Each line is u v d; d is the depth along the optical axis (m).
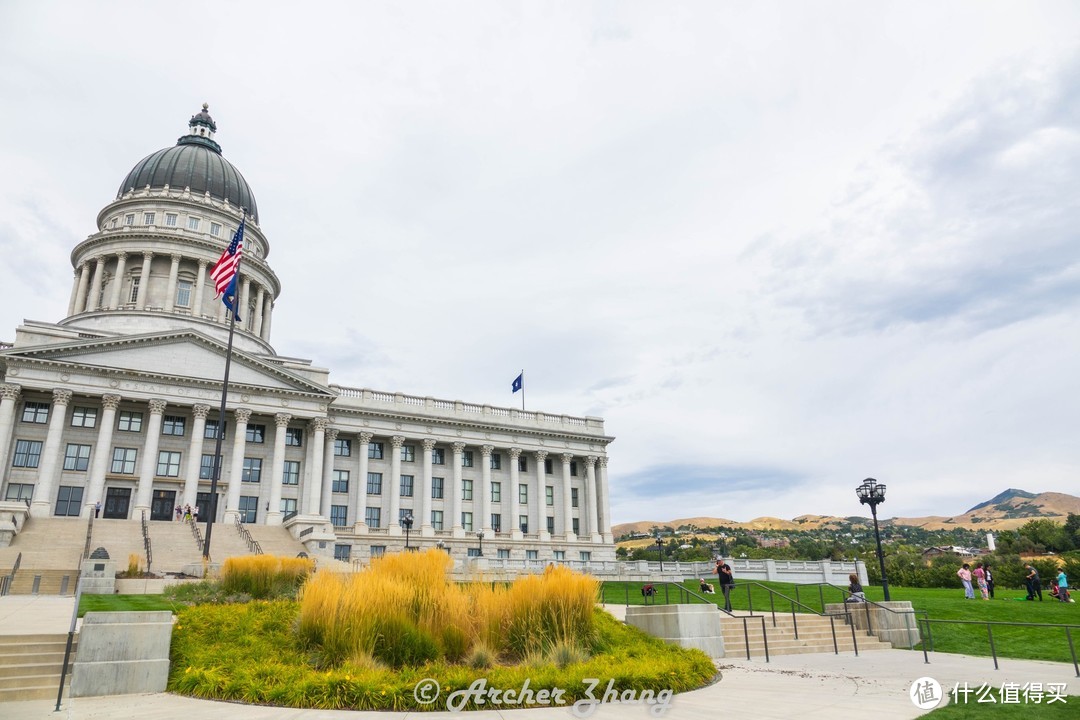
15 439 58.12
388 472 76.06
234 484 62.88
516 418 84.69
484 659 16.19
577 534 86.56
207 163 92.56
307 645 16.72
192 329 64.06
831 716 12.49
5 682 14.94
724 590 27.86
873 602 26.53
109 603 25.41
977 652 23.88
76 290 84.19
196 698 14.53
